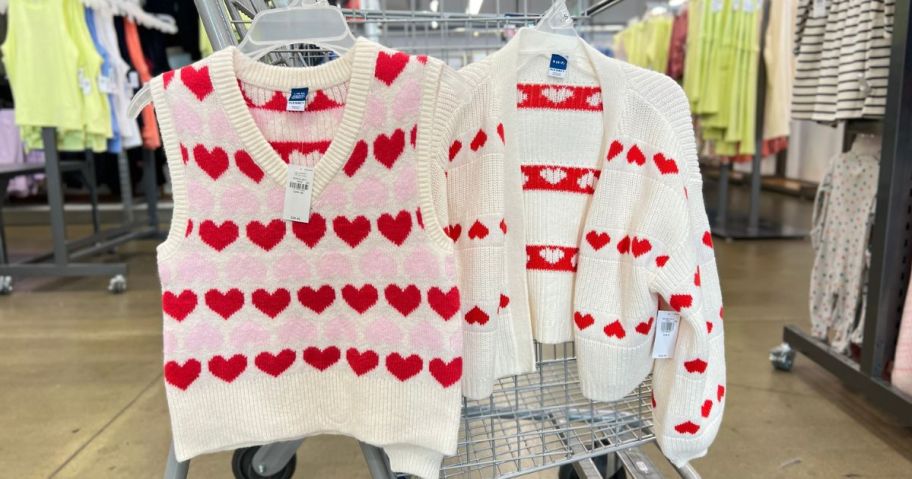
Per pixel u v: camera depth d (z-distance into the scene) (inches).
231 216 28.0
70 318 95.7
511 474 35.8
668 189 30.5
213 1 32.4
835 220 70.8
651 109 31.1
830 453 55.8
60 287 114.7
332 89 27.8
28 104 103.8
